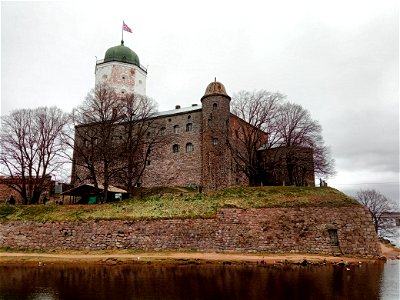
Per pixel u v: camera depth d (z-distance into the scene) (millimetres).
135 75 67625
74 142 50469
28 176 51188
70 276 24516
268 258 30453
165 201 40219
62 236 36344
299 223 34219
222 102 54031
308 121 59531
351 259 31031
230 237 33969
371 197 73750
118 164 54438
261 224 34344
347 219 33875
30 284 22078
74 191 46156
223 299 18469
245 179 57562
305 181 54156
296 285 21516
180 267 27688
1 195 53875
